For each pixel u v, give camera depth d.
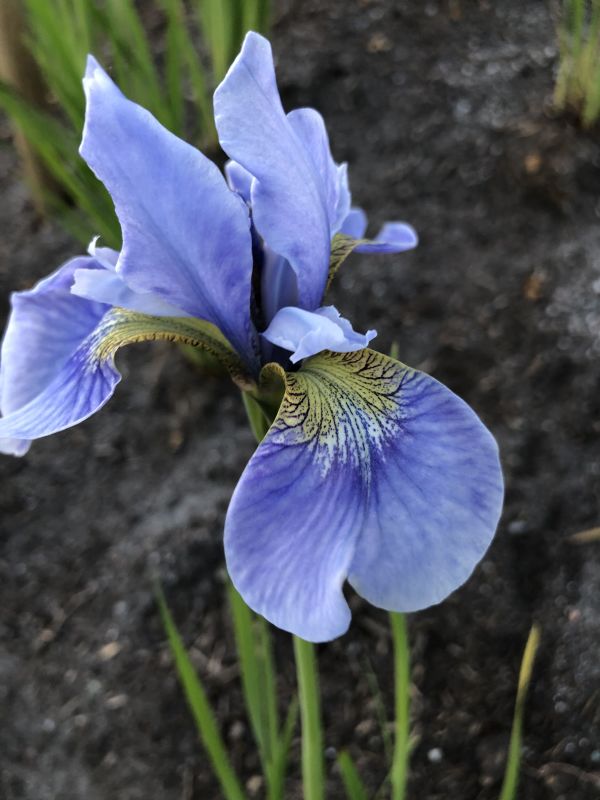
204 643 0.29
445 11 0.46
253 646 0.21
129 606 0.30
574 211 0.38
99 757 0.28
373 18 0.46
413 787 0.27
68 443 0.34
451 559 0.16
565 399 0.33
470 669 0.28
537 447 0.33
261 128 0.16
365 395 0.17
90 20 0.31
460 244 0.38
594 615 0.29
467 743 0.27
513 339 0.35
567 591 0.29
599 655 0.28
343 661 0.29
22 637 0.30
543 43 0.44
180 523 0.32
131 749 0.28
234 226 0.17
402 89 0.43
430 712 0.28
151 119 0.16
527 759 0.27
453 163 0.40
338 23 0.45
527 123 0.40
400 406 0.17
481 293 0.36
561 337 0.35
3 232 0.40
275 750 0.22
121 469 0.34
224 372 0.34
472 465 0.16
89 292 0.17
